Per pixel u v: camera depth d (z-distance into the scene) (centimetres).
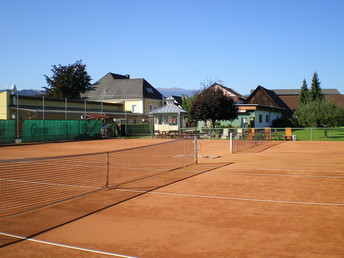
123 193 821
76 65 5656
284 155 1722
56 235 525
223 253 445
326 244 472
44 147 2491
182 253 447
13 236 521
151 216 624
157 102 6006
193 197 773
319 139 3097
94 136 3716
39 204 716
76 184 940
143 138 3638
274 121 5044
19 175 1095
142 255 443
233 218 605
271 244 475
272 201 727
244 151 1984
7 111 3297
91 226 568
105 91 5803
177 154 1828
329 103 3131
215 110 3275
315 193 803
